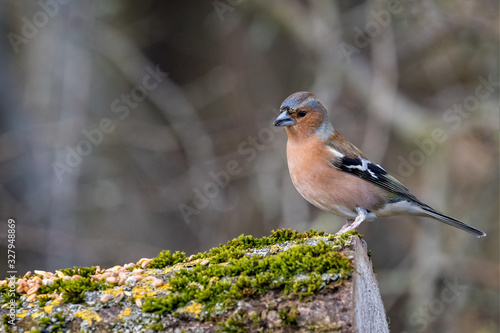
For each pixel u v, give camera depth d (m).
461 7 12.81
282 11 14.51
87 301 4.93
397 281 12.73
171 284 5.01
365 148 13.09
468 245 13.02
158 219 15.05
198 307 4.78
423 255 12.64
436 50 14.27
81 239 13.36
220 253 5.41
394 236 15.03
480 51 13.43
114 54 14.53
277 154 14.18
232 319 4.65
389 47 13.41
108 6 14.70
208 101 16.30
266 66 16.39
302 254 4.98
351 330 4.50
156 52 17.06
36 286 5.13
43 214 13.49
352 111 14.60
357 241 5.27
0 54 13.81
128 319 4.79
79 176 14.09
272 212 13.91
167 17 16.61
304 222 13.27
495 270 12.71
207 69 17.02
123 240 14.41
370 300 5.45
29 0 13.96
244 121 15.92
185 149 15.18
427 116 13.30
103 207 14.37
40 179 13.66
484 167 13.63
